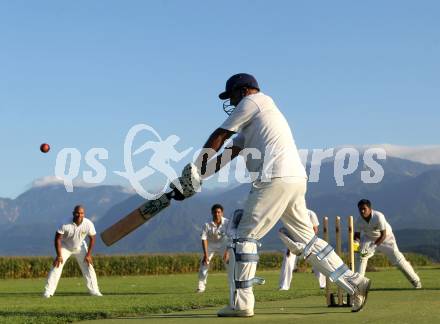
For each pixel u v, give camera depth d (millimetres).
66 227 22672
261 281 11602
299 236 12016
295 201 11586
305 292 20297
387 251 22281
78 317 12562
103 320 11859
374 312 11961
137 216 11430
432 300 15297
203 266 24297
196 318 11617
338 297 13539
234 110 11711
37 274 59906
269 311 12617
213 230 24094
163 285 33031
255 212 11414
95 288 23172
